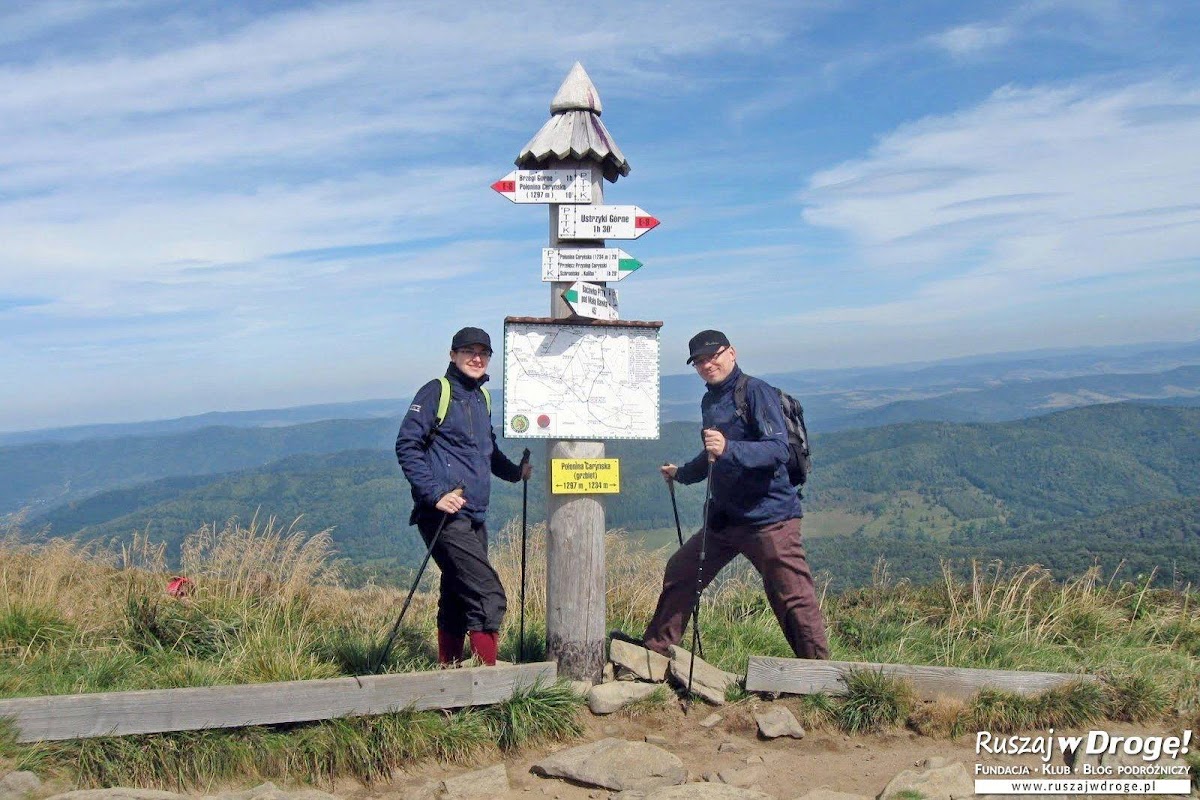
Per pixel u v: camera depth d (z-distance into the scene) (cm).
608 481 521
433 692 462
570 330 516
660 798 394
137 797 368
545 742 471
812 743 480
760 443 504
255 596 679
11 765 385
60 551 746
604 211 520
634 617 730
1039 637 669
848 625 702
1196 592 805
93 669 513
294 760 429
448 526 503
